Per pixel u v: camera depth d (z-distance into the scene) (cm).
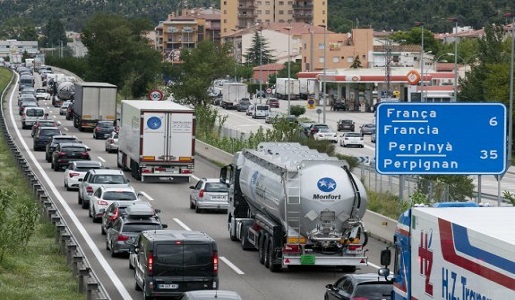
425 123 6594
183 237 6012
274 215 7175
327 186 6931
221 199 10175
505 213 4072
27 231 7581
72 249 7062
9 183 11688
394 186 11281
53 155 13675
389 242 8556
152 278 5922
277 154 7681
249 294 6456
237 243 8569
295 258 7012
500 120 6575
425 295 4178
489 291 3475
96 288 5516
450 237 3866
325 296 5541
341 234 7000
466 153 6588
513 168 17012
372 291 5091
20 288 6191
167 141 12406
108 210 8650
